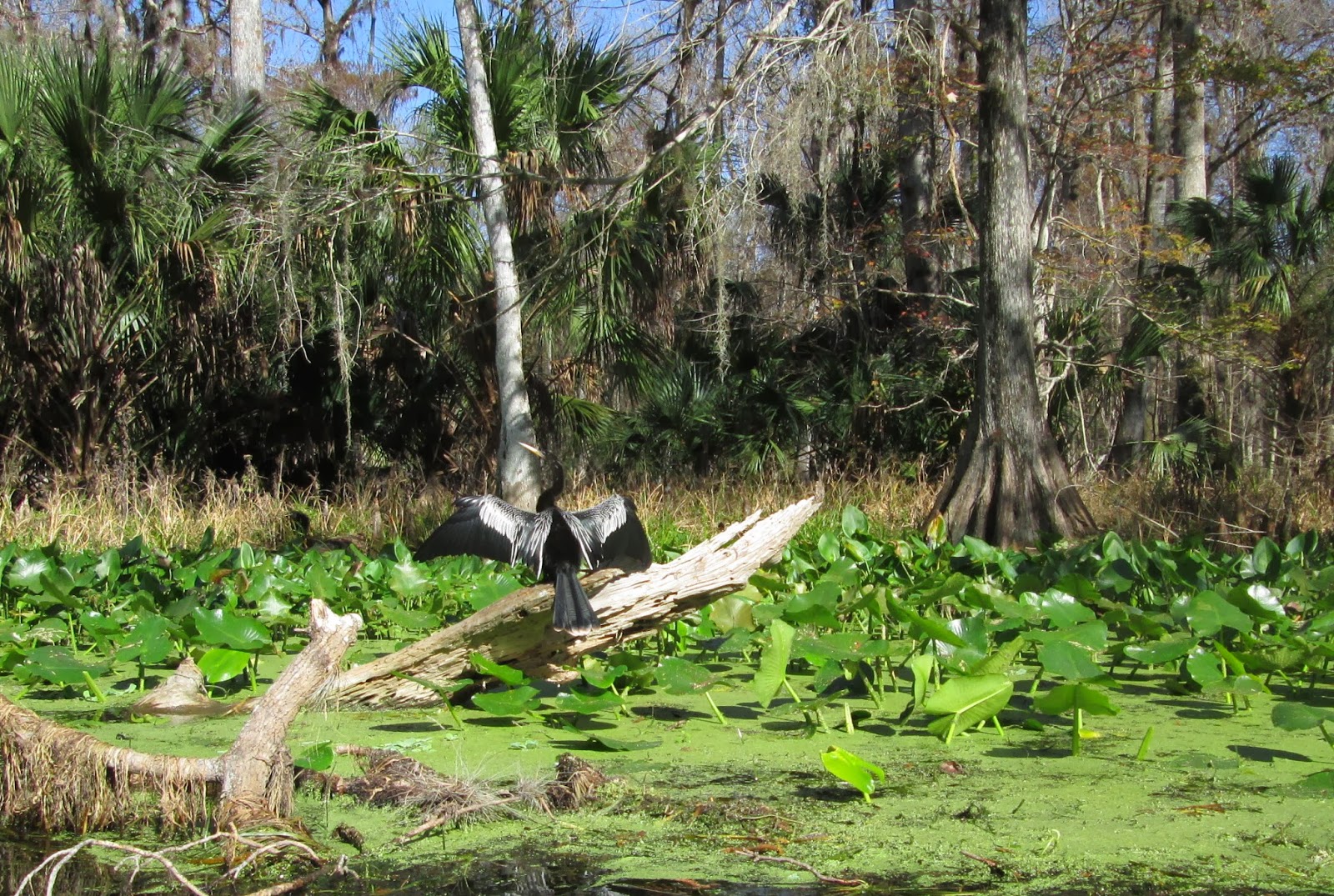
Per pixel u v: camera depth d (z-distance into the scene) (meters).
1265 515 11.91
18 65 12.54
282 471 15.06
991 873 3.37
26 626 7.11
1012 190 11.74
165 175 13.33
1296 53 21.05
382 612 6.82
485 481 14.76
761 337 17.16
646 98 13.10
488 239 14.07
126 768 3.92
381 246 14.02
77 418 13.56
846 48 11.51
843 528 8.89
